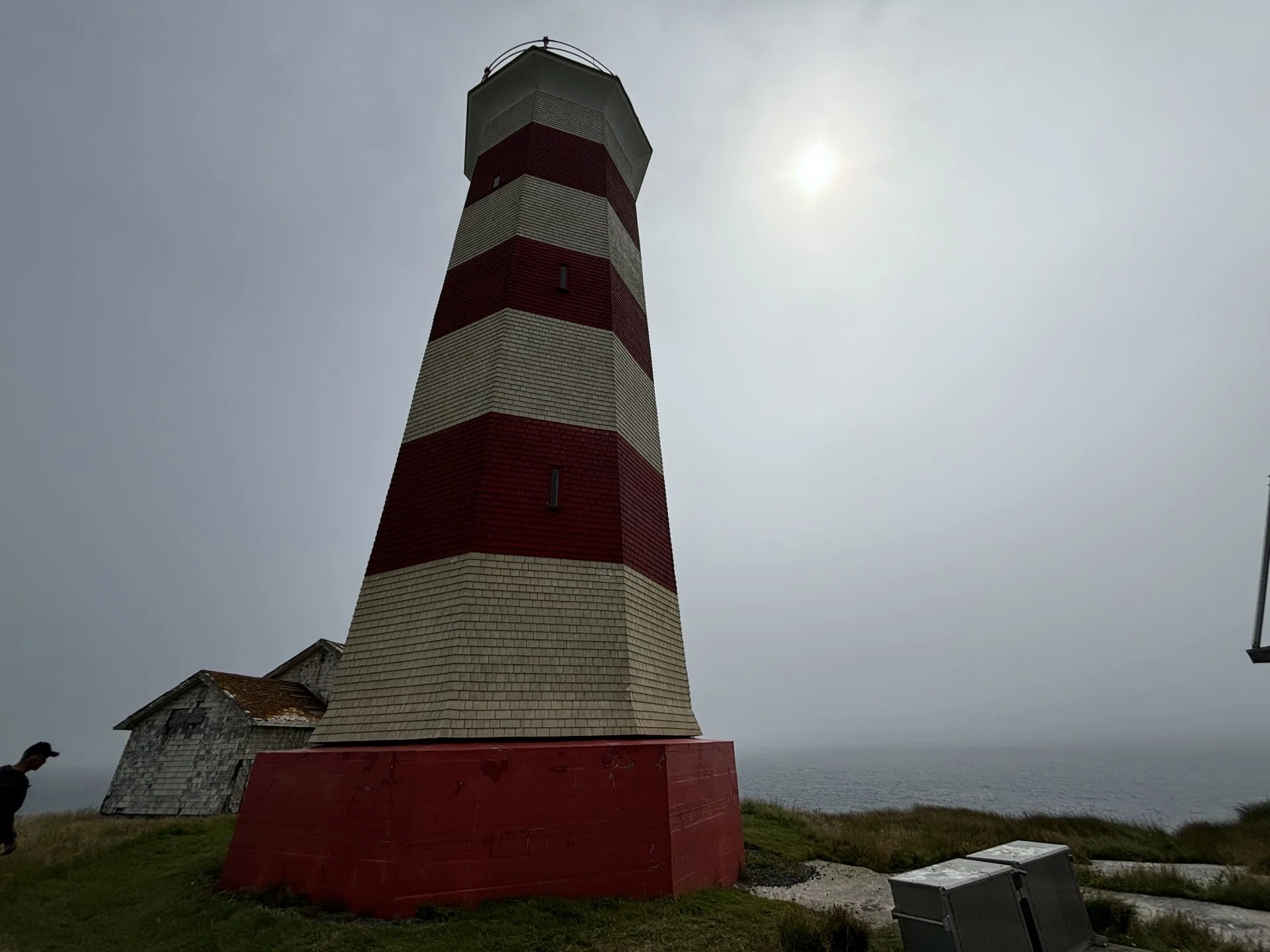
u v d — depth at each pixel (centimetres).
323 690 2981
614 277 1708
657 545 1488
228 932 831
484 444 1298
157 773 2516
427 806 913
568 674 1133
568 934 812
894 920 982
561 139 1895
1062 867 820
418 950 757
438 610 1157
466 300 1609
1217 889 1127
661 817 1020
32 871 1177
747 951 784
